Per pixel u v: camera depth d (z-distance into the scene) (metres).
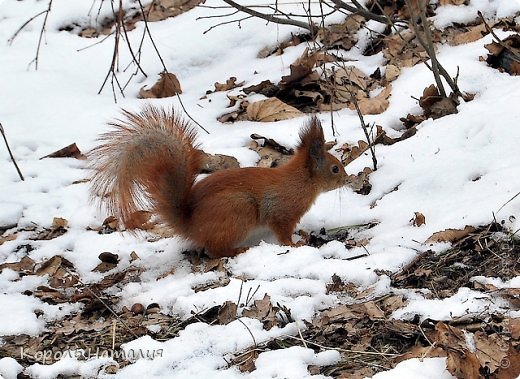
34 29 16.78
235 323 8.14
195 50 15.77
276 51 15.34
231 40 15.88
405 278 8.87
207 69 15.44
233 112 13.58
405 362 7.05
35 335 8.59
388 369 7.24
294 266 9.22
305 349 7.55
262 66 14.93
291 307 8.37
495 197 9.79
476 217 9.56
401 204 10.42
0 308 9.03
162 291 9.16
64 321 8.85
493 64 13.30
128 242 10.52
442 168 10.75
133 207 9.61
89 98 14.36
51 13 17.03
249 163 12.02
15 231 11.07
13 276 9.87
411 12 12.02
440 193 10.41
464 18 14.85
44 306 9.11
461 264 8.94
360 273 8.94
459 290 8.27
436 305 8.06
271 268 9.24
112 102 14.23
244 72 14.88
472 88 12.80
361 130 12.49
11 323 8.69
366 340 7.78
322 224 10.72
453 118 11.74
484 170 10.51
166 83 14.46
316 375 7.16
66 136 13.30
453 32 14.62
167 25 16.72
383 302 8.37
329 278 8.95
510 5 14.80
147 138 9.62
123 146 9.55
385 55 14.34
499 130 11.07
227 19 16.30
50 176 12.21
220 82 14.75
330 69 14.05
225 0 12.34
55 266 9.99
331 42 14.98
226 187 9.90
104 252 10.14
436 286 8.65
